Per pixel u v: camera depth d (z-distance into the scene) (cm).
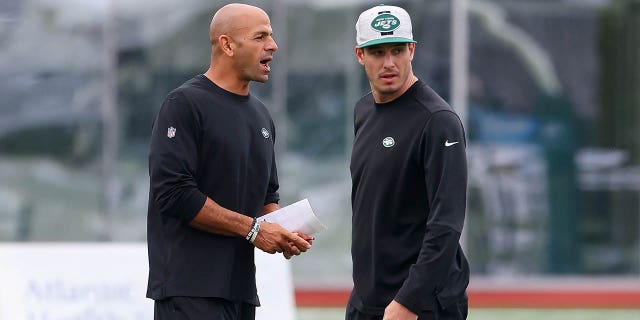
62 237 4162
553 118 4147
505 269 4206
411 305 1800
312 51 4122
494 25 4103
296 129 4141
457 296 1870
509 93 4122
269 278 2808
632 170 4178
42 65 4119
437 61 4097
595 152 4172
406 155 1847
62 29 4116
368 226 1908
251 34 1958
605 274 4228
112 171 4156
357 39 1891
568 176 4181
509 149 4156
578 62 4134
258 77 1975
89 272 2739
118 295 2744
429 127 1822
